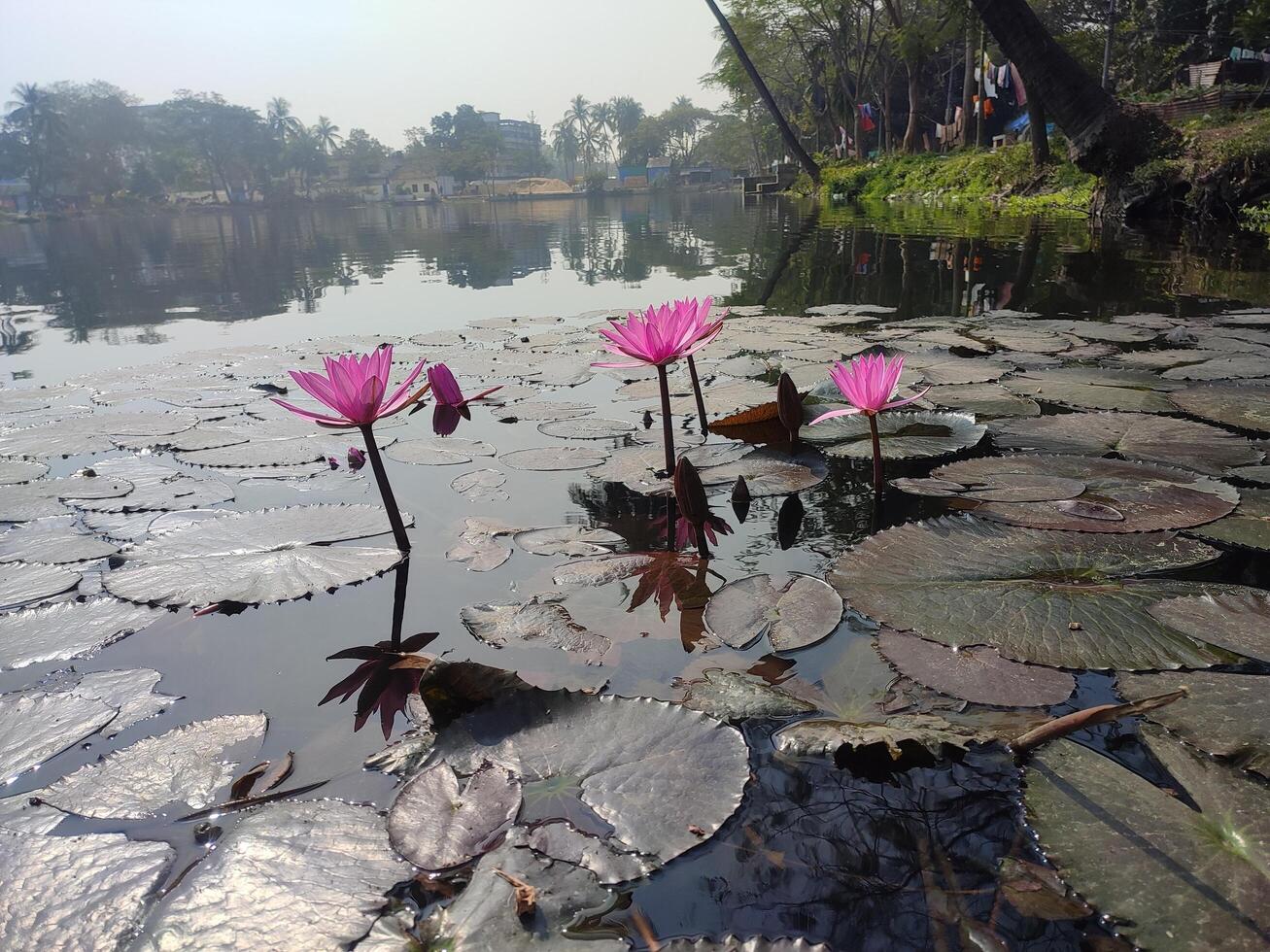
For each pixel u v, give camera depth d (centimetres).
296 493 125
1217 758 66
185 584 97
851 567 94
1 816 65
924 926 54
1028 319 238
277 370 204
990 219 678
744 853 60
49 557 105
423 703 74
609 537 106
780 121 1417
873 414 112
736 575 95
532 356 213
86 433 151
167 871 60
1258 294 271
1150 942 53
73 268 596
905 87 1905
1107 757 67
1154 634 80
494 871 59
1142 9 1262
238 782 68
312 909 57
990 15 614
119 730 75
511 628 86
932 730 68
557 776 67
